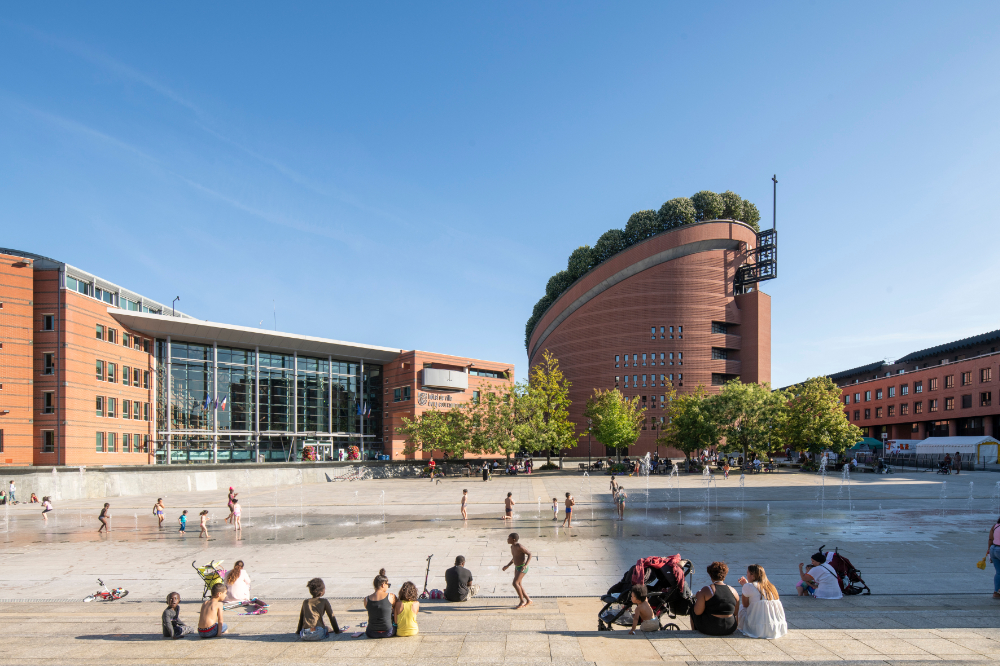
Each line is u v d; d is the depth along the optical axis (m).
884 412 92.31
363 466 57.16
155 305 63.44
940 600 11.94
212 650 9.00
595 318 93.06
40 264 45.38
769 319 89.88
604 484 45.50
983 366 72.62
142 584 15.94
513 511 30.14
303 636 9.48
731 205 93.75
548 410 65.94
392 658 8.45
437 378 70.06
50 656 8.77
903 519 25.84
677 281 87.56
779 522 25.25
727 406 56.47
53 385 44.56
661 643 8.92
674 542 20.67
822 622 9.91
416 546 20.78
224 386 62.22
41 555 20.34
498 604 12.30
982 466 59.53
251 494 42.75
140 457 53.88
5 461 42.62
